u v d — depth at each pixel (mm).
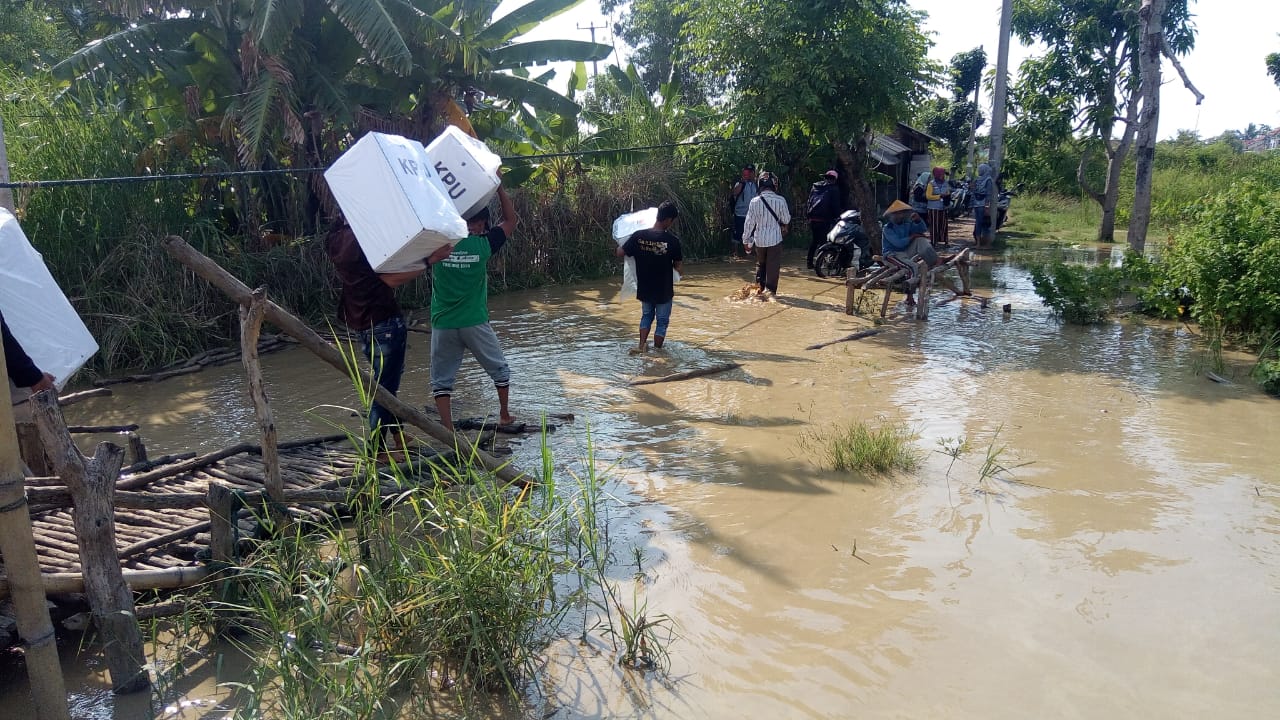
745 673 3512
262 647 3832
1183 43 17609
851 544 4613
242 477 5199
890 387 7652
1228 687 3340
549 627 3904
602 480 4789
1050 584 4141
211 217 11477
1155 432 6285
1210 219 9289
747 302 12234
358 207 4523
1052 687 3359
